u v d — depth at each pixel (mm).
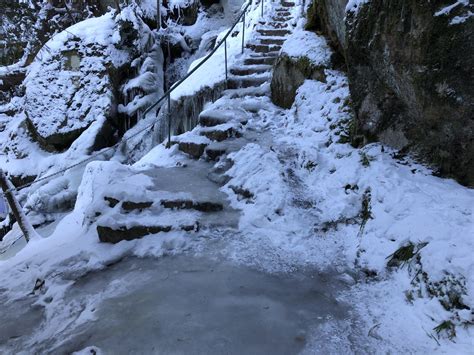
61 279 3020
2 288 3186
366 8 3537
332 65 5336
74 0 12742
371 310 2385
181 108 7004
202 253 3137
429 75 2996
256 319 2330
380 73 3580
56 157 9398
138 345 2150
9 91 11836
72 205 8055
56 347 2223
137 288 2730
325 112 4832
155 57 11172
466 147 2969
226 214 3654
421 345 2047
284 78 5902
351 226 3197
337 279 2740
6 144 10039
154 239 3340
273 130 5215
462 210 2705
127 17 10250
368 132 3889
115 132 9938
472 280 2164
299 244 3172
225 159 4578
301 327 2262
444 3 2816
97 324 2369
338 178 3689
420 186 3107
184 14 12977
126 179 4273
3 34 7527
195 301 2518
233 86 6895
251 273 2834
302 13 8430
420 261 2482
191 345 2125
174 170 4762
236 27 9578
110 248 3320
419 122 3340
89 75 9898
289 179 3928
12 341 2402
